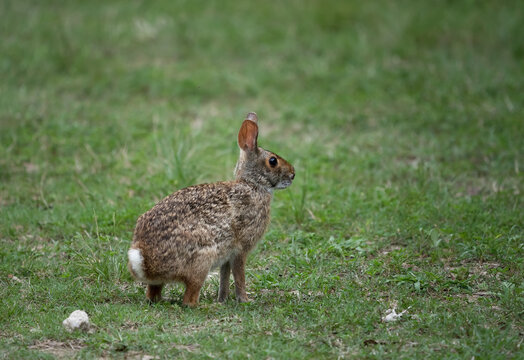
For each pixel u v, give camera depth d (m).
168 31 22.78
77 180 13.76
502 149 15.19
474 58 20.47
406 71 19.94
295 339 7.96
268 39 22.66
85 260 10.30
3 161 14.54
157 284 9.06
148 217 8.85
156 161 14.37
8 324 8.39
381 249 11.16
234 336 8.05
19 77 19.27
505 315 8.63
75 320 8.16
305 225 12.02
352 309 8.72
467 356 7.48
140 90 19.19
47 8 24.58
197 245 8.83
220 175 13.86
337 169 14.71
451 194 13.06
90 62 20.41
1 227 11.70
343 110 17.92
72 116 17.02
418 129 16.67
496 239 11.05
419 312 8.78
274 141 15.96
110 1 25.64
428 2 24.56
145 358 7.55
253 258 10.80
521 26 22.19
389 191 13.21
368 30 22.84
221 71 20.36
